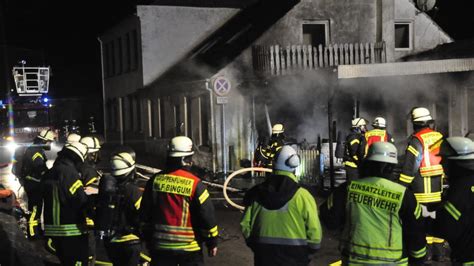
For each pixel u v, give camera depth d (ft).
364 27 62.34
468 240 12.33
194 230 15.17
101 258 17.37
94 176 21.09
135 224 16.55
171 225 15.03
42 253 25.49
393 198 12.03
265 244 13.08
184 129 65.72
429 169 20.06
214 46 72.08
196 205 14.92
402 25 64.69
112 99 98.73
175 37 79.20
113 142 98.84
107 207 16.31
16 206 33.14
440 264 21.17
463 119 47.06
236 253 24.75
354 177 31.63
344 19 61.87
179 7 79.20
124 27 87.92
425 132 20.36
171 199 15.03
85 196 18.02
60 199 17.94
